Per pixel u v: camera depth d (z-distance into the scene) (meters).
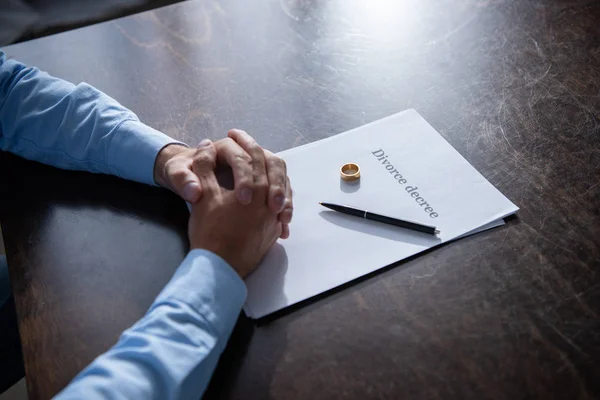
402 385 0.73
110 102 1.08
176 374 0.73
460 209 0.93
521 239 0.88
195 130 1.08
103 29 1.33
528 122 1.06
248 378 0.75
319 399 0.73
